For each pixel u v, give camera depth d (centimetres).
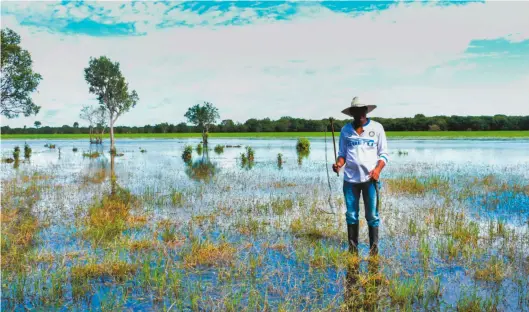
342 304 439
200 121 5234
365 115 630
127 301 460
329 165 2220
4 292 488
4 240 693
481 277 515
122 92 4016
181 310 435
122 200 1100
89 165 2378
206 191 1274
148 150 4219
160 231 769
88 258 590
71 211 970
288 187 1354
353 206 632
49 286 504
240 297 461
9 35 2953
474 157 2697
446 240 684
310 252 621
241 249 644
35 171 1956
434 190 1243
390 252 621
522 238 697
